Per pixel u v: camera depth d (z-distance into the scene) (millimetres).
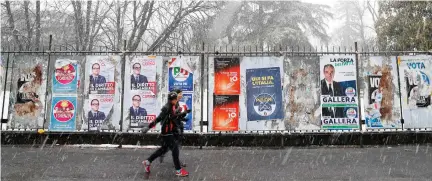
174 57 9125
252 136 9148
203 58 9141
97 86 9078
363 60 9219
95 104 9023
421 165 6969
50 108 9070
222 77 9062
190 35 18203
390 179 5984
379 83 9141
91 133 9031
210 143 9148
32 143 9125
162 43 17656
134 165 7000
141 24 18562
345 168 6797
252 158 7734
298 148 8906
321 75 9094
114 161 7332
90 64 9156
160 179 5980
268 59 9125
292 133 9156
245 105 8992
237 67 9094
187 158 7730
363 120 9094
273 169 6746
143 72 9078
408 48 16625
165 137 6219
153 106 8984
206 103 9258
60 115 9039
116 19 18141
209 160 7535
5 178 5910
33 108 9070
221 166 6988
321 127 8945
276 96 9008
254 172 6512
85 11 18062
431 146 8977
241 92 9023
